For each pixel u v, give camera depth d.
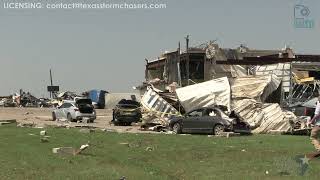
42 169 23.11
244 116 56.12
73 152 29.17
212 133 50.19
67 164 24.73
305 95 82.06
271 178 21.80
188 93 61.62
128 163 26.22
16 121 68.00
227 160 28.03
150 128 58.50
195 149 33.31
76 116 71.81
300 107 55.81
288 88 77.31
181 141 39.38
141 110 63.53
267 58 72.50
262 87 60.78
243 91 61.09
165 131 55.91
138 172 23.03
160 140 40.06
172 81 97.69
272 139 42.75
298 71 95.38
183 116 53.12
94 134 44.53
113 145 34.88
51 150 30.44
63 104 75.88
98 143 35.97
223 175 22.81
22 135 41.81
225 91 60.62
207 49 93.62
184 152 31.58
